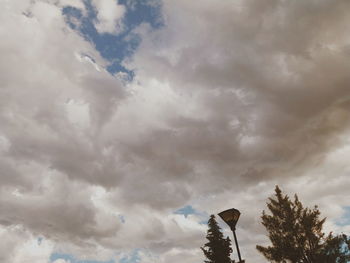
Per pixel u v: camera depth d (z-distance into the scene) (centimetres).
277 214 1700
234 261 2639
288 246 1591
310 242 1596
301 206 1700
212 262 2667
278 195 1755
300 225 1617
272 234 1683
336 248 1555
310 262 1569
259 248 1712
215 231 2808
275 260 1642
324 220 1638
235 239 929
